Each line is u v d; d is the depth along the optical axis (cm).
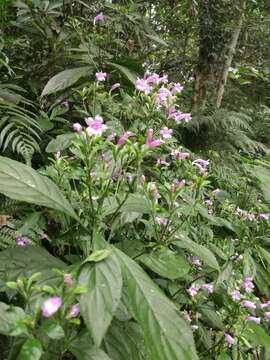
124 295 134
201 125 467
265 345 167
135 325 139
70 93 272
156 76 211
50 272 130
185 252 201
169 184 176
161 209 165
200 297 183
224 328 174
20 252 138
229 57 541
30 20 300
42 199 127
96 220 138
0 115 232
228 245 210
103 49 321
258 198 323
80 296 103
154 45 474
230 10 514
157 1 493
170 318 113
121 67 283
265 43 634
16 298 146
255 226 213
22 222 177
